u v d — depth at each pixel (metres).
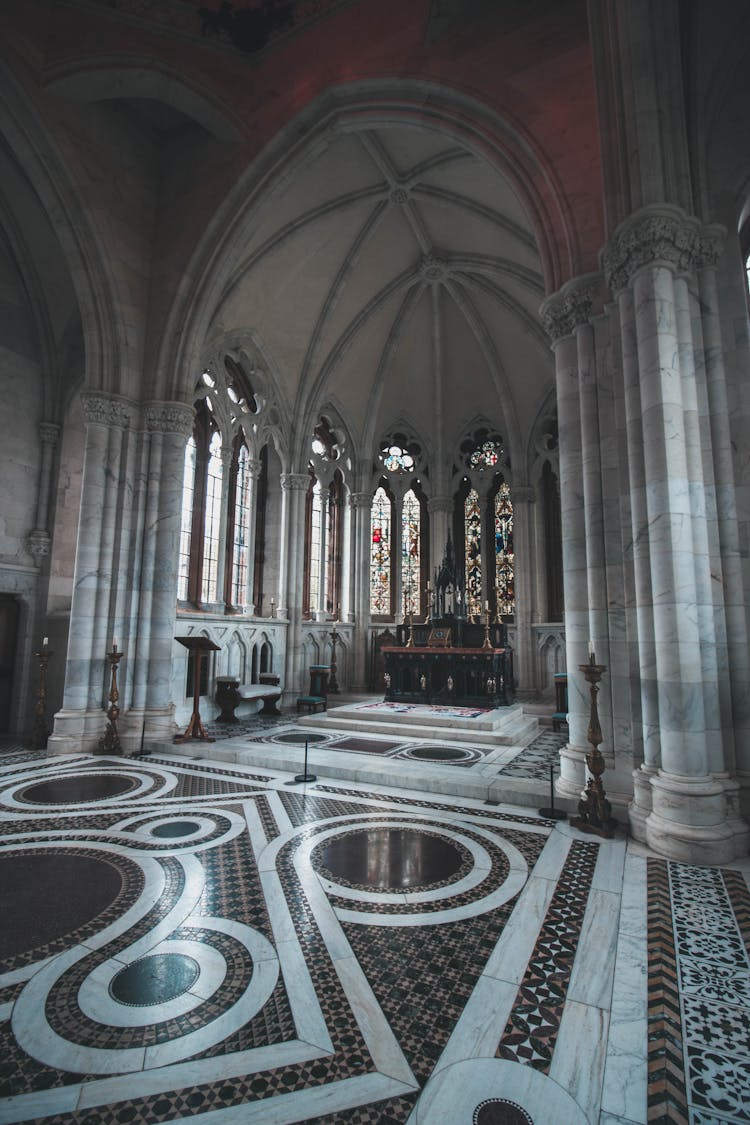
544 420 19.94
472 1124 2.55
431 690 15.59
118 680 11.66
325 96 11.27
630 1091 2.78
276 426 18.02
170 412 12.46
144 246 13.00
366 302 18.38
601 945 4.18
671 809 6.05
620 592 7.57
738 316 7.37
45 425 14.34
